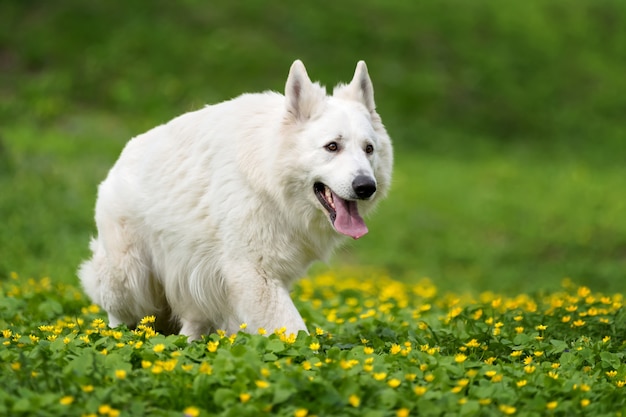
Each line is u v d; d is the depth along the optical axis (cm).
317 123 779
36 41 2867
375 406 588
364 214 837
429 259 1856
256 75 2861
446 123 2927
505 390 620
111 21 3002
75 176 1883
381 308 1002
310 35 3116
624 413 595
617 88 3316
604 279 1625
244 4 3216
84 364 636
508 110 3069
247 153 782
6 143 2045
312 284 1343
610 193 2441
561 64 3378
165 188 812
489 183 2477
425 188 2358
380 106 2894
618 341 837
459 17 3469
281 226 787
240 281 780
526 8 3647
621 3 3875
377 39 3203
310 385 592
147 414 575
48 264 1370
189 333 855
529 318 904
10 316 926
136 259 841
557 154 2875
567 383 636
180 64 2852
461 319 900
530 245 1967
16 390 593
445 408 585
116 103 2680
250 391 589
